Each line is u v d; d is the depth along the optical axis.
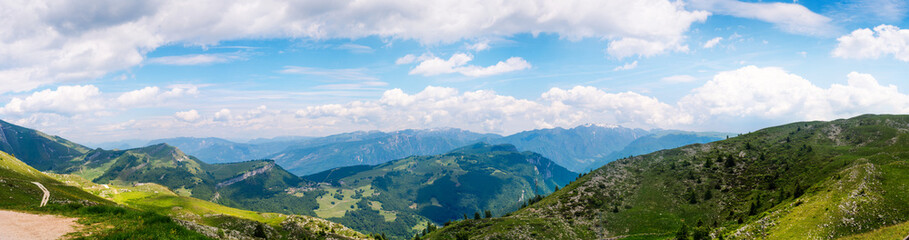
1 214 42.53
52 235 36.09
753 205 158.62
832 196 100.25
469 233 193.00
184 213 188.50
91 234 37.94
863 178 103.75
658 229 171.25
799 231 88.69
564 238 171.50
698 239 123.25
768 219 109.25
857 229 82.44
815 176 174.50
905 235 62.91
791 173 193.12
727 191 193.75
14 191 82.31
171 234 44.16
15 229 36.81
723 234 117.00
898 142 194.62
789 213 105.81
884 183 98.38
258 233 158.50
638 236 166.00
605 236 173.50
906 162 108.38
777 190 176.50
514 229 182.00
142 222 45.31
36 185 104.56
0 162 157.62
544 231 178.25
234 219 167.75
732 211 167.50
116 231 40.47
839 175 121.12
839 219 86.69
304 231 191.38
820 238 82.56
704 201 189.38
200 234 49.56
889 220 83.00
